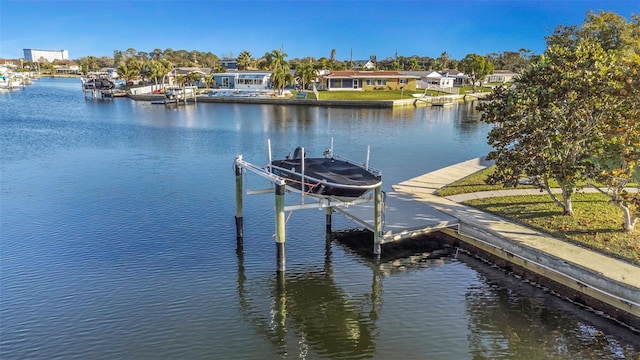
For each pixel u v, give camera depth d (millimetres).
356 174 16328
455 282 14281
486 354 10734
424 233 16516
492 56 162625
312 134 44656
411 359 10555
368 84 92188
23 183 25000
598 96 13336
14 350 10609
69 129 47125
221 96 83188
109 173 27547
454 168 25625
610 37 36938
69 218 19250
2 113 62719
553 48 14891
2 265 14820
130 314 12156
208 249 16391
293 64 147000
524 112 14539
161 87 103125
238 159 16750
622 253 13078
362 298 13336
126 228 18172
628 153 12047
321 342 11188
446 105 80062
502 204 18078
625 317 11594
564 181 14547
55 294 13078
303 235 17922
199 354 10594
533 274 13992
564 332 11570
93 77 129625
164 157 32781
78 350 10641
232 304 12820
